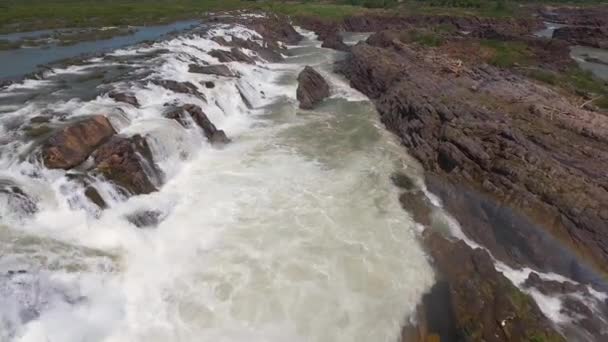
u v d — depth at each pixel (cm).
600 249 1803
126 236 1898
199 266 1808
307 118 3631
